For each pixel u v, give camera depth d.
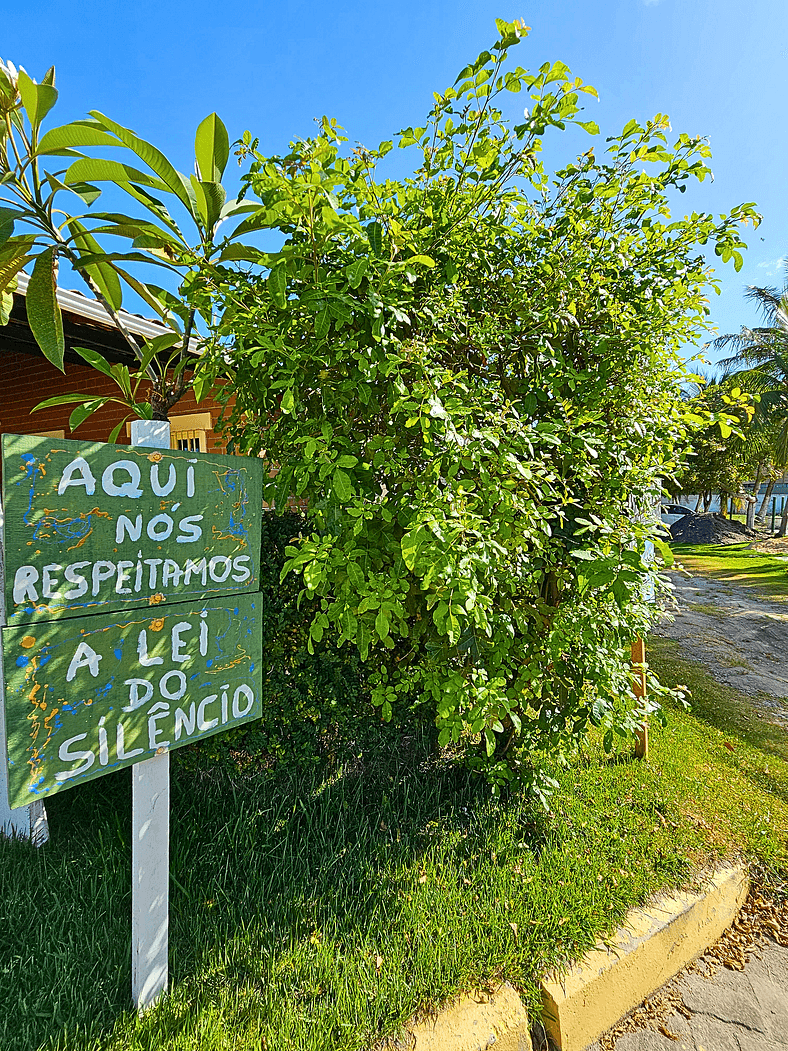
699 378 2.92
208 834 2.63
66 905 2.13
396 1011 1.88
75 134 2.25
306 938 2.14
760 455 22.19
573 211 2.53
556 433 2.46
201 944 2.06
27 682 1.52
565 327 2.64
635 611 2.75
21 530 1.51
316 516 2.12
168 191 2.45
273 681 2.96
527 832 2.87
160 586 1.83
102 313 4.53
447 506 1.92
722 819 3.25
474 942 2.18
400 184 2.29
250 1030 1.78
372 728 3.14
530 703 2.81
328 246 1.98
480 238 2.40
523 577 2.45
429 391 1.97
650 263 2.69
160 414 2.71
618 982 2.24
